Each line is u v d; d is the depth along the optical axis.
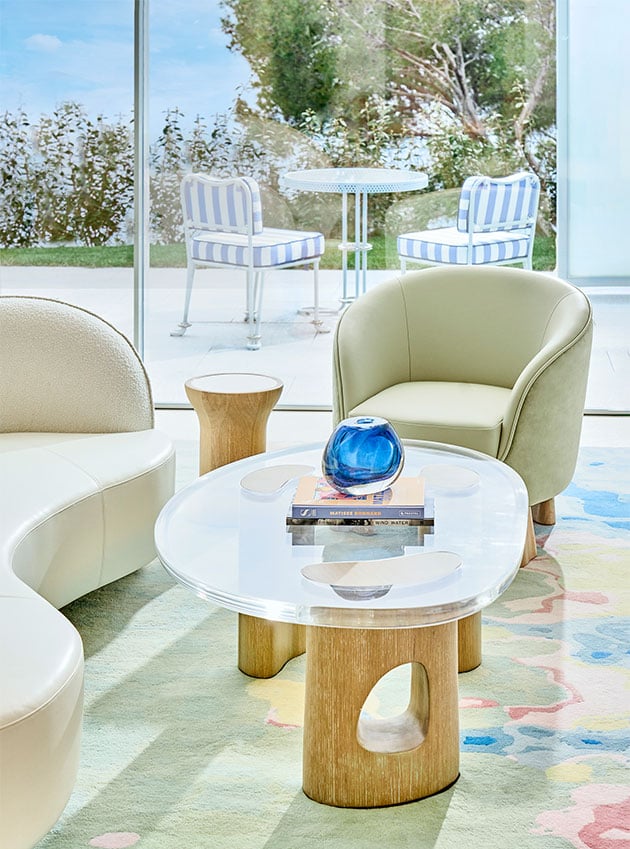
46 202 5.12
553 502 3.68
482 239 4.91
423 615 1.99
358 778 2.18
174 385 5.23
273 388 3.12
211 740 2.43
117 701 2.59
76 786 2.26
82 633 2.94
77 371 3.35
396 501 2.40
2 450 3.11
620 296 4.93
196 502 2.59
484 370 3.79
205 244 5.09
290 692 2.64
